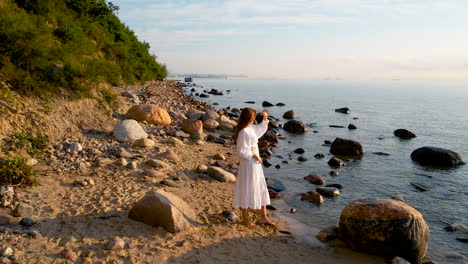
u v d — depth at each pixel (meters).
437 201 7.37
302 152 11.82
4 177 5.41
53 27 12.08
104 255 3.94
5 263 3.51
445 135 16.56
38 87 8.43
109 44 23.80
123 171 7.08
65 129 8.62
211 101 31.67
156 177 7.01
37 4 12.55
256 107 28.56
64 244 4.08
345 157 11.38
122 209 5.22
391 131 17.45
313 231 5.54
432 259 4.82
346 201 7.18
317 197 6.97
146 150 9.00
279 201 7.00
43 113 8.20
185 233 4.77
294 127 16.42
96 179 6.47
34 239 4.08
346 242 4.93
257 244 4.78
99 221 4.77
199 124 12.27
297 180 8.57
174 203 5.12
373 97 51.78
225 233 4.98
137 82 31.67
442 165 10.52
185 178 7.24
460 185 8.53
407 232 4.49
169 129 11.80
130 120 10.02
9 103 7.44
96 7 20.78
